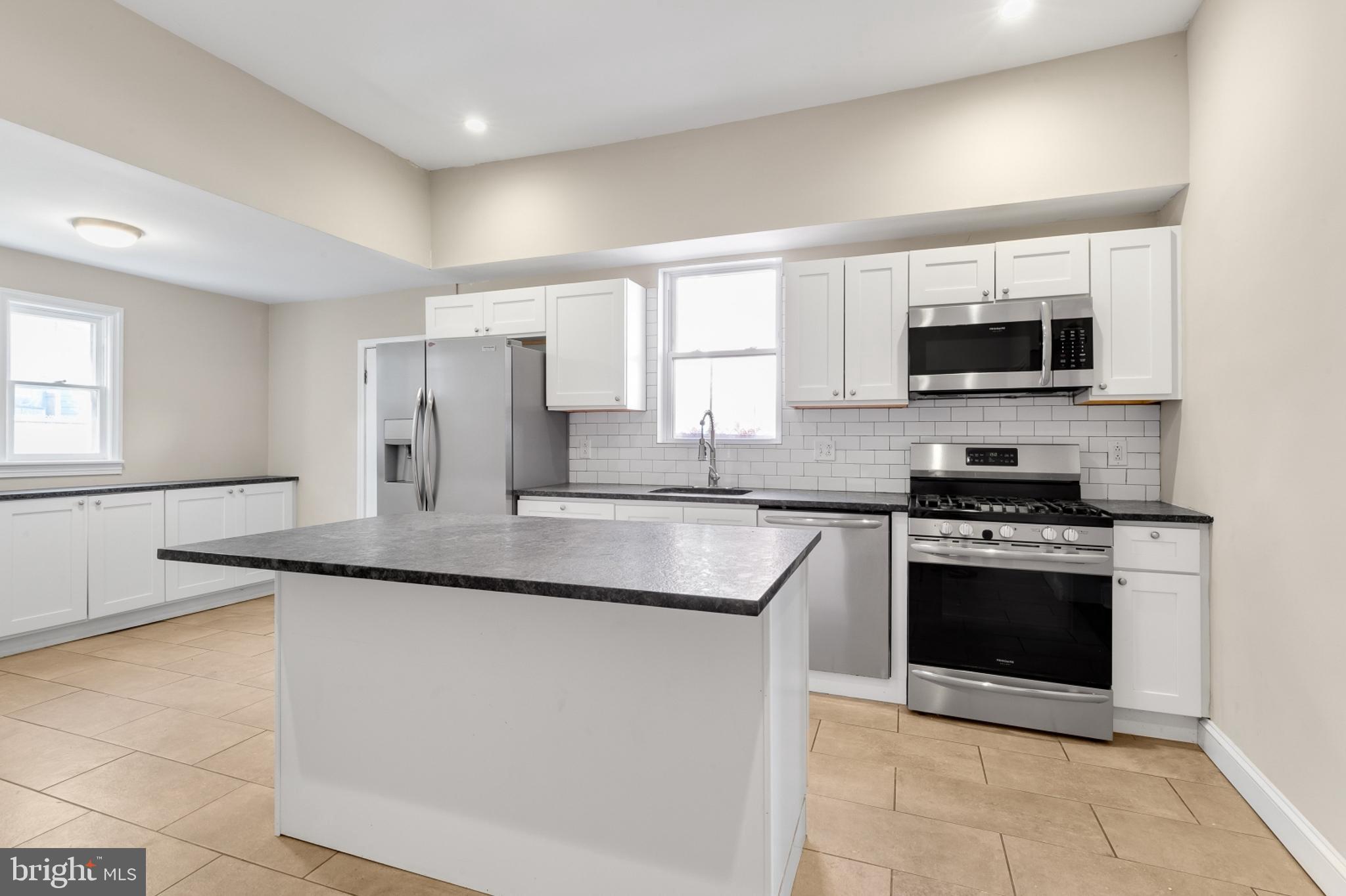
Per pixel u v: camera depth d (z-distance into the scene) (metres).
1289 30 1.93
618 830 1.51
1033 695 2.60
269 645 3.67
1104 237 2.79
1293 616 1.89
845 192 3.21
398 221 3.86
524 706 1.59
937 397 3.26
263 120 3.06
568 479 4.21
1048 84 2.88
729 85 3.08
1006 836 1.92
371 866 1.76
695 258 3.87
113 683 3.08
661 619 1.46
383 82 3.08
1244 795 2.12
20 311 3.79
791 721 1.69
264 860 1.78
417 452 3.77
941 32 2.69
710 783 1.43
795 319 3.27
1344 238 1.66
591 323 3.76
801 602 1.82
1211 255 2.46
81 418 4.08
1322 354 1.75
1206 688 2.46
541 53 2.85
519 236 3.89
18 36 2.22
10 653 3.46
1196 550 2.46
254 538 1.86
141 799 2.09
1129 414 3.06
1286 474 1.93
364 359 4.83
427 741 1.70
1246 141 2.19
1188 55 2.67
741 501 3.11
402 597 1.71
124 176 2.66
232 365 4.89
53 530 3.56
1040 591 2.61
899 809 2.06
